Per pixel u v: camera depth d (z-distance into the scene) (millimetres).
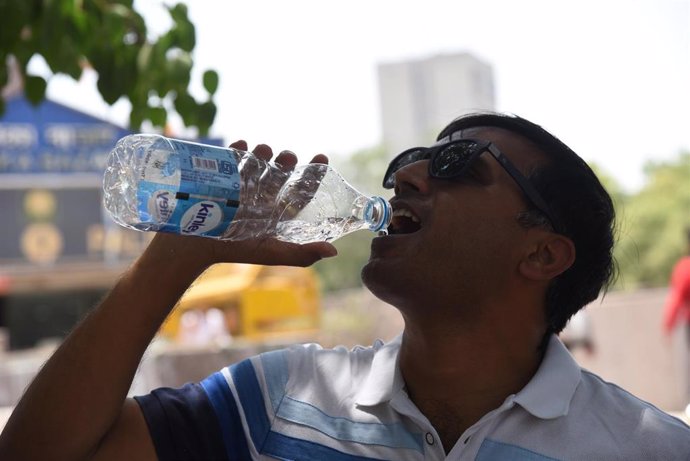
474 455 1761
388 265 1857
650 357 8109
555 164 1934
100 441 1861
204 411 1944
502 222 1878
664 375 8031
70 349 1818
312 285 11828
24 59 2807
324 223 2107
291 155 1972
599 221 1975
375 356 1970
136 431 1898
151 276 1850
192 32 2887
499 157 1900
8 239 13695
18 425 1793
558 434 1760
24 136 13125
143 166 1741
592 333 8312
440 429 1868
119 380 1818
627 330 8211
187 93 2889
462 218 1862
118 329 1820
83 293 14664
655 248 20875
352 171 26109
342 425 1884
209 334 11039
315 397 1948
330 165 2096
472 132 1995
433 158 1906
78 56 2762
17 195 13461
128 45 2824
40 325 14648
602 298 2133
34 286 13883
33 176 13367
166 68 2848
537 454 1738
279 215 1982
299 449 1883
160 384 7883
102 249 14016
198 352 8219
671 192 22750
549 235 1911
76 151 13453
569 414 1790
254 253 1855
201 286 11383
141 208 1746
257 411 1954
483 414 1859
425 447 1804
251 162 1901
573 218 1927
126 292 1845
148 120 2902
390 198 2002
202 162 1726
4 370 8844
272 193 1947
